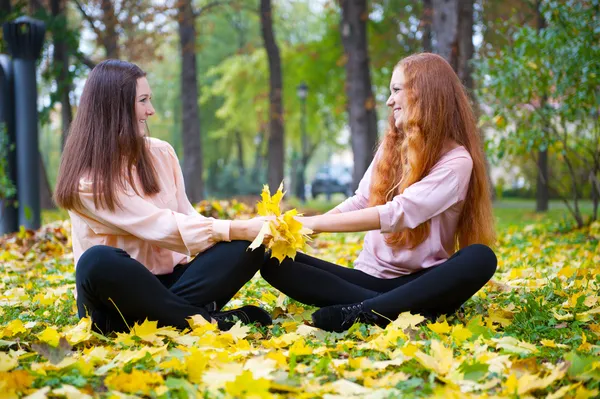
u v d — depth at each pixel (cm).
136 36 1986
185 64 1917
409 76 315
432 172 307
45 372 225
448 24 1101
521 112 763
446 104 312
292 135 3177
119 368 233
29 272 532
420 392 210
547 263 542
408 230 311
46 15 1488
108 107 296
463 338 268
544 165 1112
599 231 740
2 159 836
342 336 285
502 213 1492
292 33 3209
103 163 290
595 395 203
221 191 3120
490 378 223
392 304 293
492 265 290
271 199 294
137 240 302
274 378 216
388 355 250
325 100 2695
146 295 277
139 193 300
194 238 288
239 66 2853
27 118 877
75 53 1564
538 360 244
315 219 298
